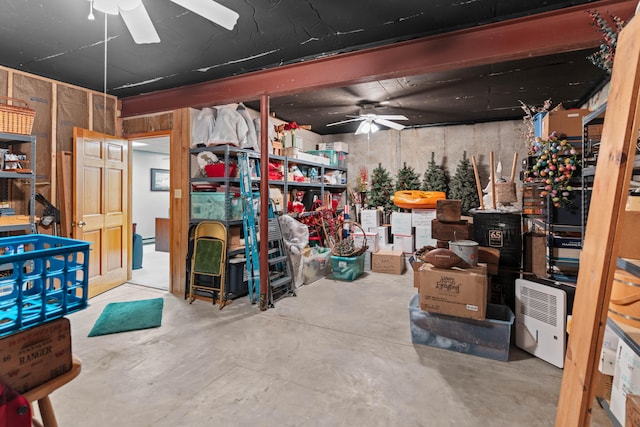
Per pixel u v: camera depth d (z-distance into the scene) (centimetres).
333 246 566
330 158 677
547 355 252
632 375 152
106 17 260
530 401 206
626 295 155
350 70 320
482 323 260
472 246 279
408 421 189
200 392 215
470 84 420
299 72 345
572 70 373
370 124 544
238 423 187
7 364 94
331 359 258
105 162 428
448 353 268
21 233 360
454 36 279
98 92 438
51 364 104
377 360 257
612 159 115
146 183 879
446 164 655
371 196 702
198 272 395
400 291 439
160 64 352
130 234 477
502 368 245
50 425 110
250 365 249
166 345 281
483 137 626
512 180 452
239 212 417
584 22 237
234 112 418
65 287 110
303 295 422
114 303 386
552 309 248
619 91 118
